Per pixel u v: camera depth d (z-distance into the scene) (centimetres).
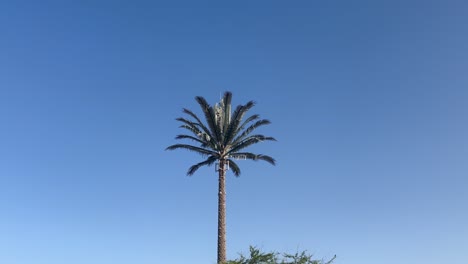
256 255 3353
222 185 4538
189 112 4522
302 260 3341
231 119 4550
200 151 4581
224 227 4428
